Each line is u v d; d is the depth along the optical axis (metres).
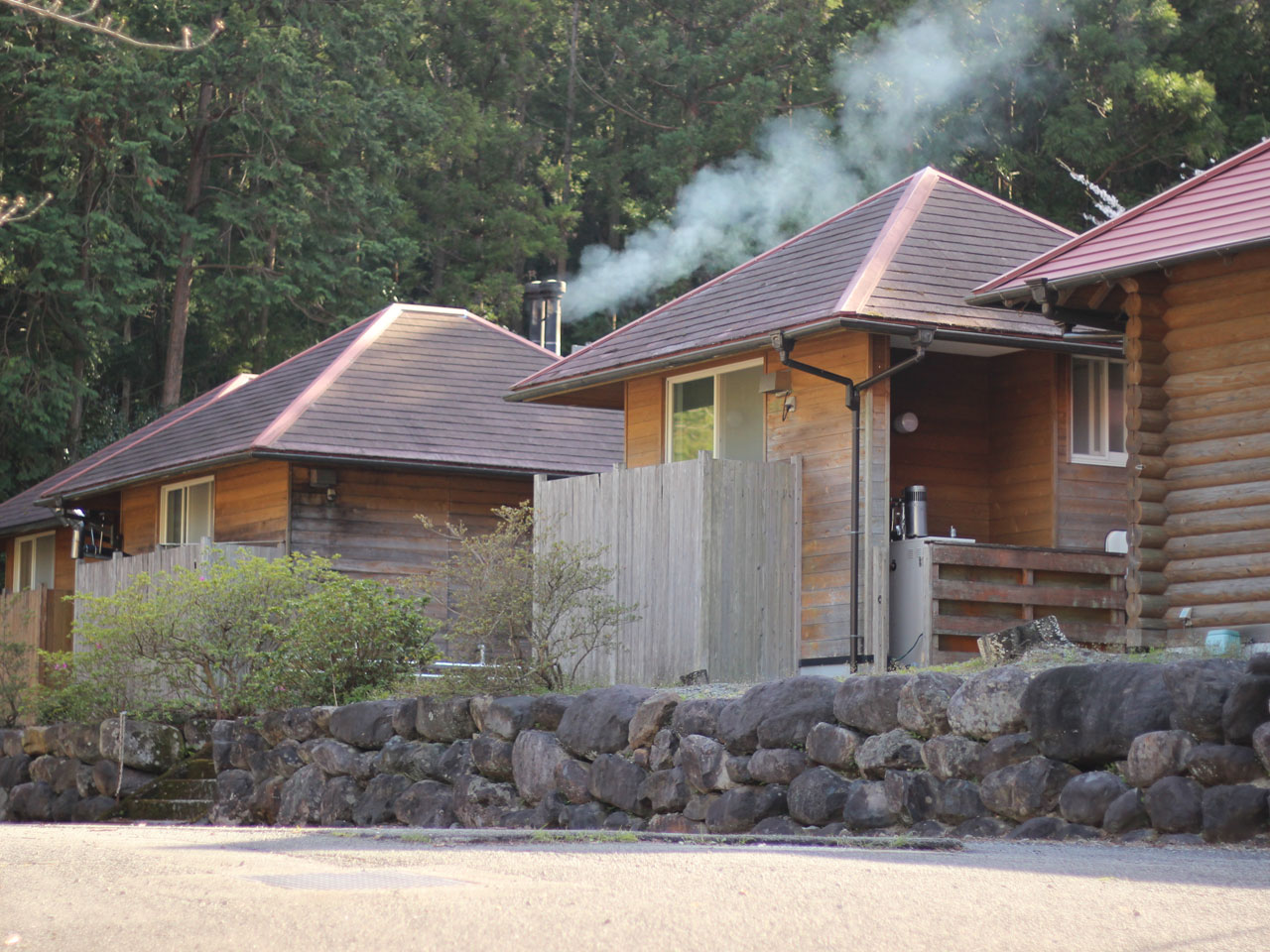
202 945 6.72
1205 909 7.68
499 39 63.50
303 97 51.19
